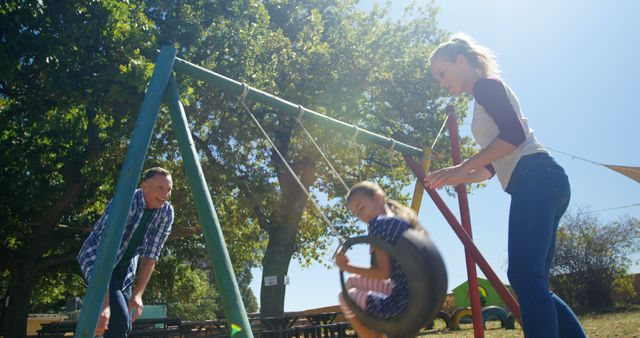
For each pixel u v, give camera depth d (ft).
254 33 48.24
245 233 60.34
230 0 48.32
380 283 7.64
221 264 8.51
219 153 49.39
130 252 11.71
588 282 72.79
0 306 63.72
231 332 8.14
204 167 47.19
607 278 72.90
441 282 6.12
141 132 9.21
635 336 24.85
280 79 51.34
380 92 55.06
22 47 35.91
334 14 59.16
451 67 8.69
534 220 7.56
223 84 11.14
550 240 7.64
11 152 42.57
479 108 8.53
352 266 7.27
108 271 8.07
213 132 47.98
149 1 45.24
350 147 52.75
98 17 38.86
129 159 8.86
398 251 6.20
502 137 7.71
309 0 59.82
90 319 7.75
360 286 7.89
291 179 56.80
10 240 54.54
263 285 55.83
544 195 7.65
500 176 8.36
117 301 11.11
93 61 38.11
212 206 9.00
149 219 11.89
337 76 51.83
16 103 41.73
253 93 11.53
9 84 39.81
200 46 44.86
